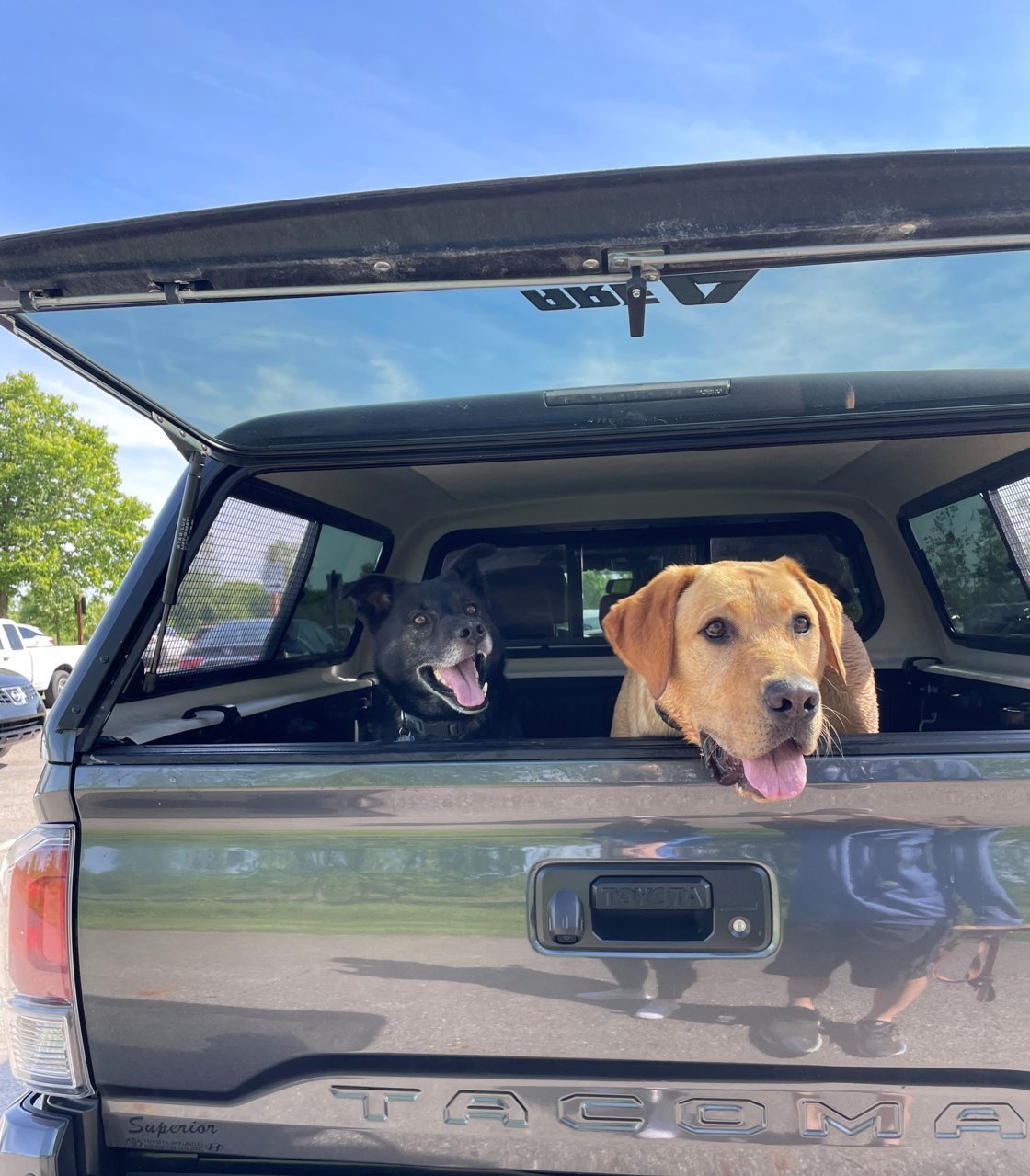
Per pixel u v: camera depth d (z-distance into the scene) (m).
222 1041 1.50
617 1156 1.43
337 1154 1.50
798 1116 1.40
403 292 1.55
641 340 1.79
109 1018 1.52
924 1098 1.38
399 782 1.45
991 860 1.38
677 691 1.87
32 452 40.91
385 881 1.46
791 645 1.70
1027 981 1.37
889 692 4.19
